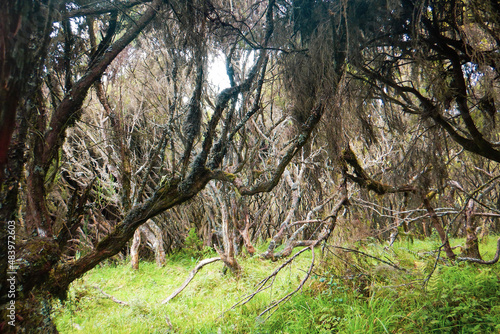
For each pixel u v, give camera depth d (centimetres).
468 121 341
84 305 566
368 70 352
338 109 357
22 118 201
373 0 307
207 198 962
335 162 427
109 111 373
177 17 307
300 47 378
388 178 531
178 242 1123
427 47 321
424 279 425
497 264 516
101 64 294
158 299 626
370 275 500
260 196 1085
